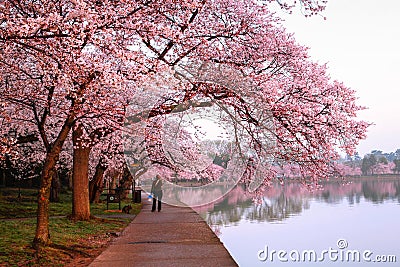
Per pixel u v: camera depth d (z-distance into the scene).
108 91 11.71
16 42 8.13
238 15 13.36
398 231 18.05
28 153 25.83
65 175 39.53
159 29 9.70
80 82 10.14
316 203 32.03
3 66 11.27
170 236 13.30
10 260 8.87
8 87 12.40
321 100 13.51
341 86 13.65
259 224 18.72
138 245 11.59
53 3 9.16
